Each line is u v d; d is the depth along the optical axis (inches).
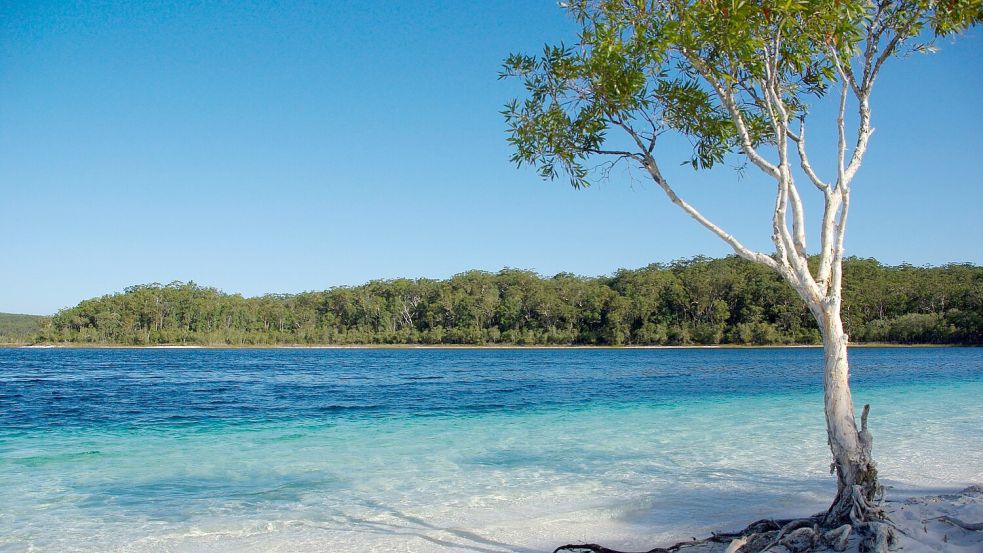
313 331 4904.0
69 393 1192.8
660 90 318.3
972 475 436.8
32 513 354.9
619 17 295.3
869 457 257.6
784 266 267.9
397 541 308.7
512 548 298.0
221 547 299.3
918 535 251.1
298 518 346.6
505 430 684.1
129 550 295.1
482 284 4921.3
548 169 329.7
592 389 1236.5
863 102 286.2
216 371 2009.1
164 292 5007.4
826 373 264.5
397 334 4783.5
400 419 784.3
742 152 332.2
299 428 705.0
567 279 4815.5
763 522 282.0
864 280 3939.5
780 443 586.6
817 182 276.7
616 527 329.4
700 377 1584.6
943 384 1236.5
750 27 267.4
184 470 473.1
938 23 287.7
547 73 319.9
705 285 4180.6
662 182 296.4
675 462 500.4
